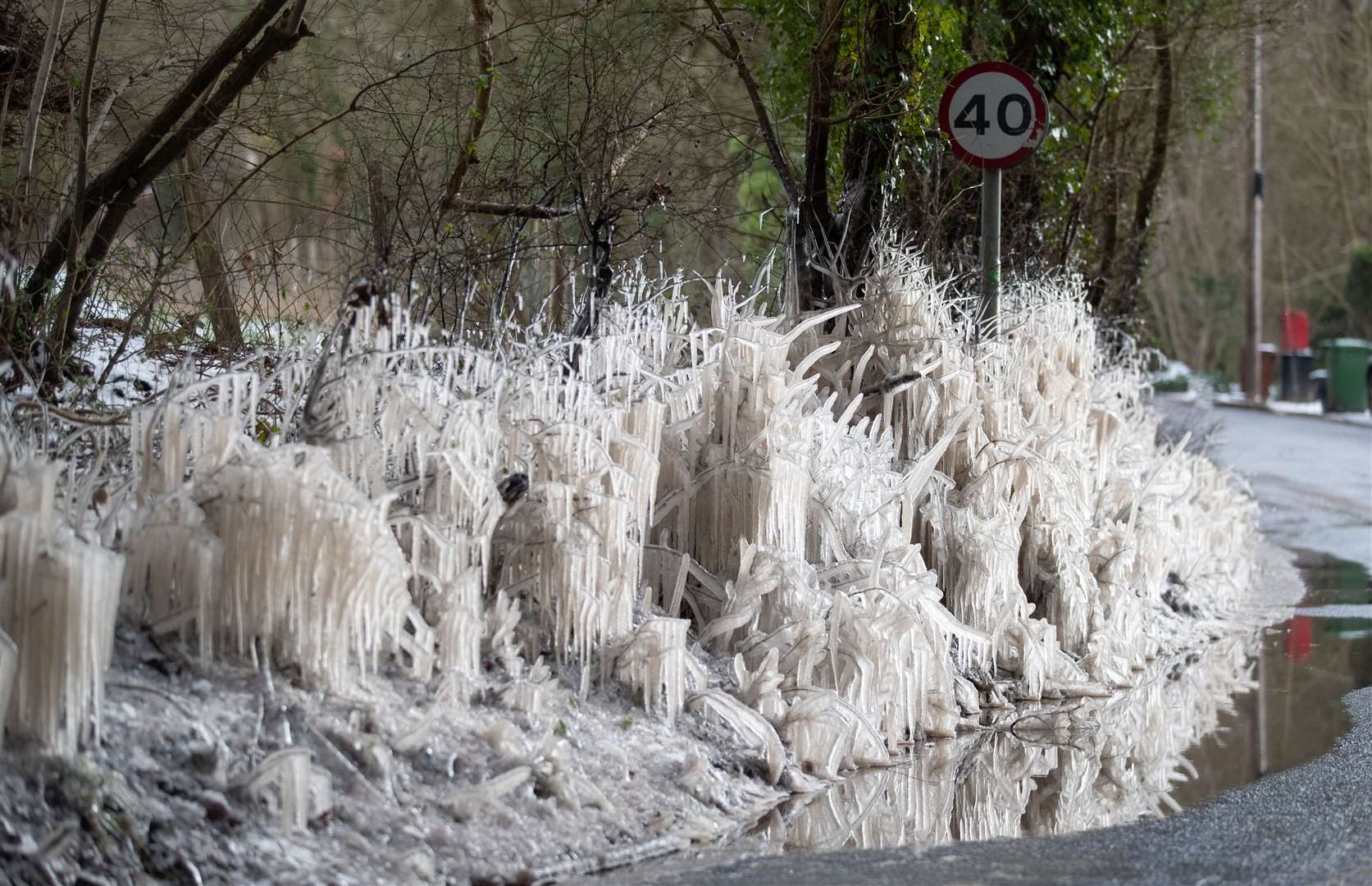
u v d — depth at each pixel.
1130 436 13.85
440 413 7.25
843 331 11.13
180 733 5.52
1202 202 63.91
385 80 10.47
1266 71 49.38
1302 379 48.78
